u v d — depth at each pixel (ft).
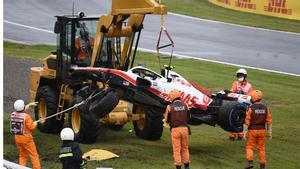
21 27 429.79
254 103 153.48
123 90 173.27
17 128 143.84
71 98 189.37
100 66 186.19
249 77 306.76
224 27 452.76
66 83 187.11
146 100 169.27
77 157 122.93
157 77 174.91
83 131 171.83
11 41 384.47
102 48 186.29
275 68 332.39
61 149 123.44
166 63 332.19
